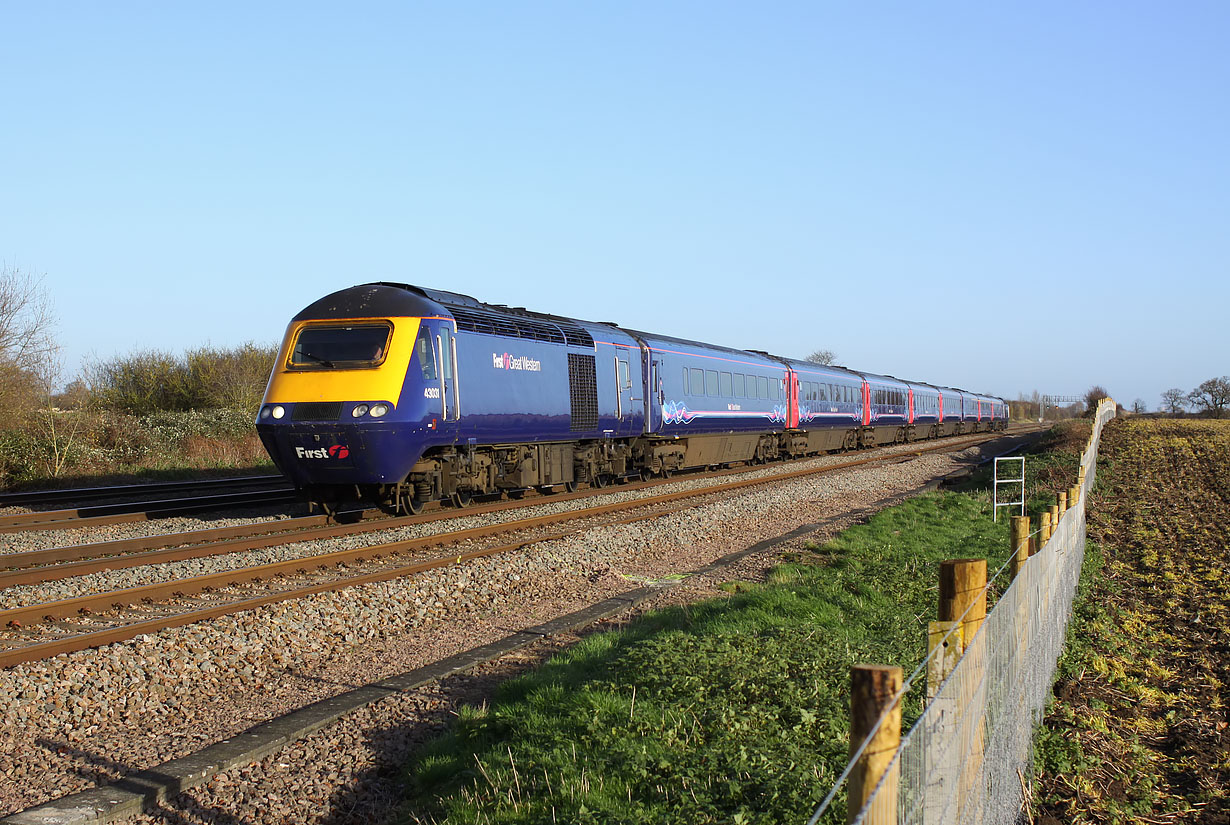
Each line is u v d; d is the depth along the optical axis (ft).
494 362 53.31
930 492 71.77
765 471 92.58
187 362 132.57
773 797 15.40
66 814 15.96
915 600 33.37
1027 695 18.81
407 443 46.62
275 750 19.57
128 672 23.32
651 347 74.84
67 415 83.92
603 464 69.56
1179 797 18.85
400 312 48.08
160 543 41.96
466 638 28.96
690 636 25.48
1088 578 38.86
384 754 19.85
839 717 19.02
